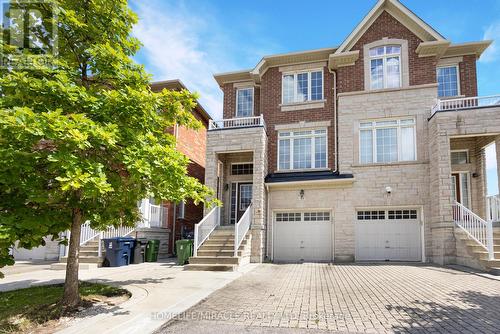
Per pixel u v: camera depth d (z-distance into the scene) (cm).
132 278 1047
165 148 670
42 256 1655
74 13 677
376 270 1195
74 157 522
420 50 1580
